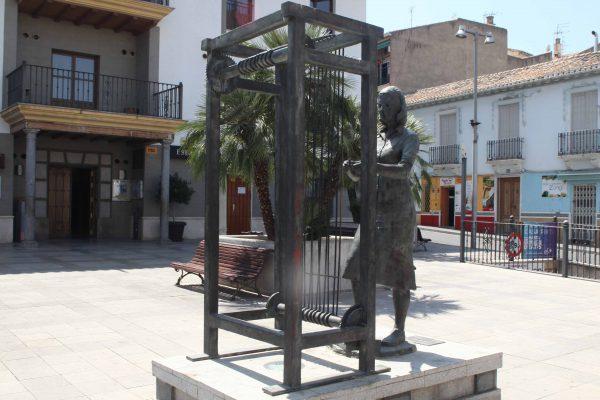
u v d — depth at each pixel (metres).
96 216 19.27
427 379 3.75
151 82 18.28
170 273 11.34
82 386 4.65
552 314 8.06
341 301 8.42
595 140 23.67
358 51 21.58
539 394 4.73
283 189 4.29
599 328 7.17
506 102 27.25
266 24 3.53
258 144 9.19
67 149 18.66
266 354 4.16
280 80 4.25
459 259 15.41
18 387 4.62
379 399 3.51
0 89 16.70
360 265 3.68
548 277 12.06
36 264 12.26
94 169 19.36
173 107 19.30
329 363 3.93
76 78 17.73
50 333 6.37
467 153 29.28
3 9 16.72
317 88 3.95
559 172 25.06
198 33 20.14
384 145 4.42
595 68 23.27
